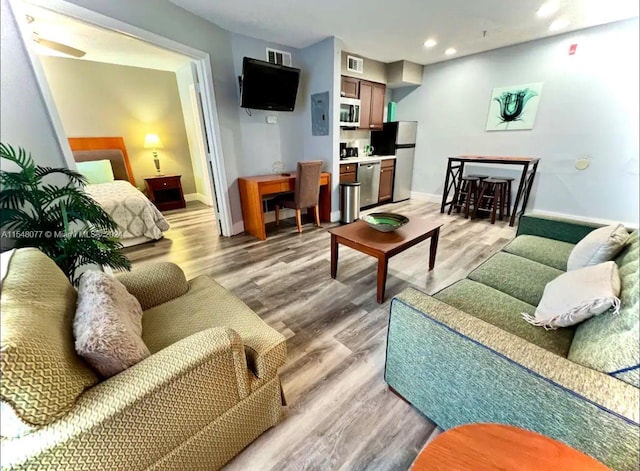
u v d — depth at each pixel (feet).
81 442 2.30
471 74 14.35
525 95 12.91
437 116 16.17
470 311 4.28
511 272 5.46
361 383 4.74
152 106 16.28
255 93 10.52
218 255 9.98
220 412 3.26
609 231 4.95
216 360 3.02
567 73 11.70
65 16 5.86
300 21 9.59
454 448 2.26
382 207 16.42
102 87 14.60
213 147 10.82
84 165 13.52
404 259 9.39
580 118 11.81
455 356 3.22
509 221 13.29
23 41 4.84
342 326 6.17
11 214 4.55
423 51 13.37
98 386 2.57
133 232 10.73
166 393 2.71
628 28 10.13
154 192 16.08
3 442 2.12
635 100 10.57
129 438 2.57
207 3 8.22
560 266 5.76
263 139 12.35
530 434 2.36
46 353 2.26
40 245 4.80
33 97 5.06
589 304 3.41
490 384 2.97
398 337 3.90
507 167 14.20
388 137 16.94
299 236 11.75
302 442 3.85
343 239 7.23
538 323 3.94
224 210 11.53
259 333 3.86
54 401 2.21
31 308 2.65
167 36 8.13
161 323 4.13
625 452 2.19
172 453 2.95
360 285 7.84
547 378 2.54
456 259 9.34
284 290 7.64
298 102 13.21
